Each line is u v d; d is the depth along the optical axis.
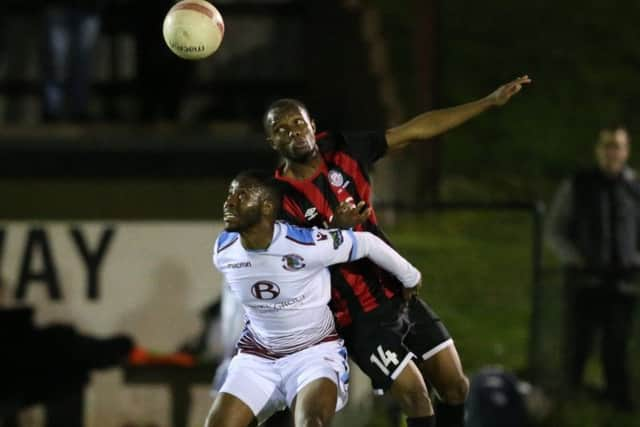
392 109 48.94
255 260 22.17
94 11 40.31
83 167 38.25
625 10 76.62
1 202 38.16
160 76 39.78
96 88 44.53
